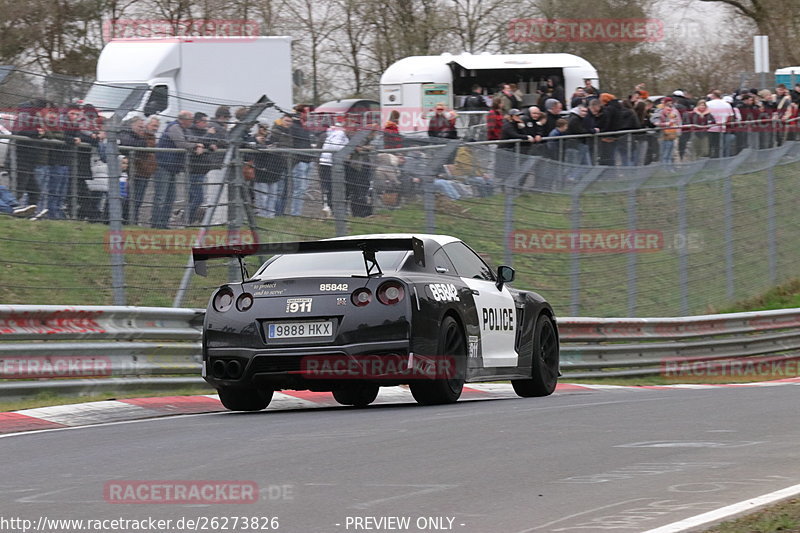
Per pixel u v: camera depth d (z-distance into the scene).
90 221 41.69
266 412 34.69
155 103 43.09
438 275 35.19
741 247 77.50
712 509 19.34
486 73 100.31
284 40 81.69
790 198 85.38
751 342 68.69
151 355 40.44
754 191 80.19
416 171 51.91
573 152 70.06
